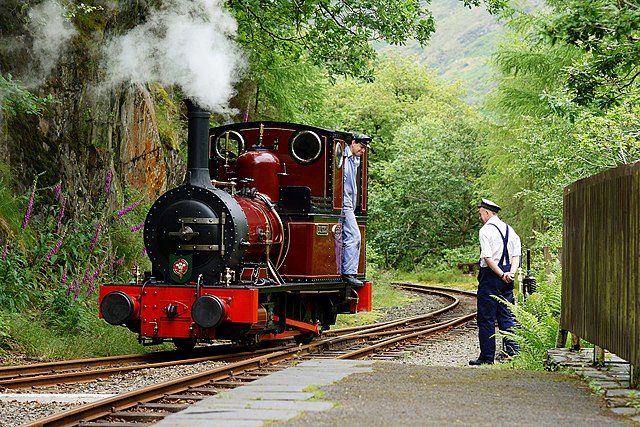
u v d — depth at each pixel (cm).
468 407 588
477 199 4269
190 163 1206
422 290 3400
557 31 1131
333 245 1379
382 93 6050
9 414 721
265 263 1270
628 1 1100
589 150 1906
